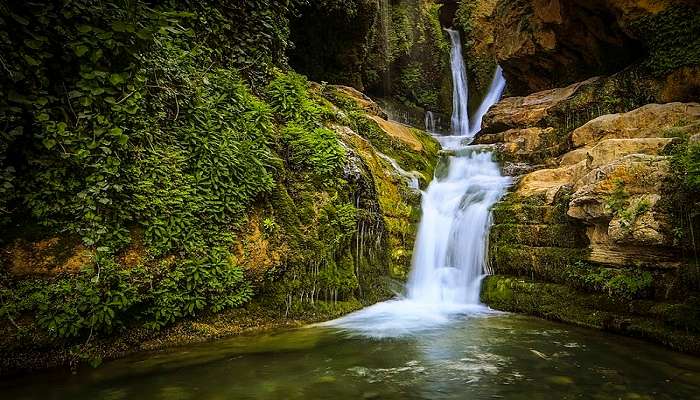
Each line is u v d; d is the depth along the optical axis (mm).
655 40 11438
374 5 17562
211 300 6535
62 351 5215
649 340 6367
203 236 6457
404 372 5312
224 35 9289
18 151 5031
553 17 14875
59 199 5156
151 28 5793
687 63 10742
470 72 25453
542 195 9336
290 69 11695
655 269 6602
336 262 8555
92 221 5309
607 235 7211
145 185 5891
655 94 11492
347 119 11898
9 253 4812
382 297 9297
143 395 4539
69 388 4676
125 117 5820
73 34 5453
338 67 19172
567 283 7926
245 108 8008
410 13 24281
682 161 6320
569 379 5062
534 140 13156
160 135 6422
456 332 7125
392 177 11023
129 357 5629
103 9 5734
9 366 4887
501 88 22375
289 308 7484
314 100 11156
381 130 13297
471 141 16469
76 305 5102
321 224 8211
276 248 7367
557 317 7750
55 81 5375
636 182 6785
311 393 4648
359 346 6375
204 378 5027
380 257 9703
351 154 9695
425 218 11055
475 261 9781
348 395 4609
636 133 10117
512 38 17484
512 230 9273
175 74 6977
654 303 6492
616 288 6945
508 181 11516
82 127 5379
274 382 4949
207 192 6566
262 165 7352
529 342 6543
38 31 5148
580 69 15883
